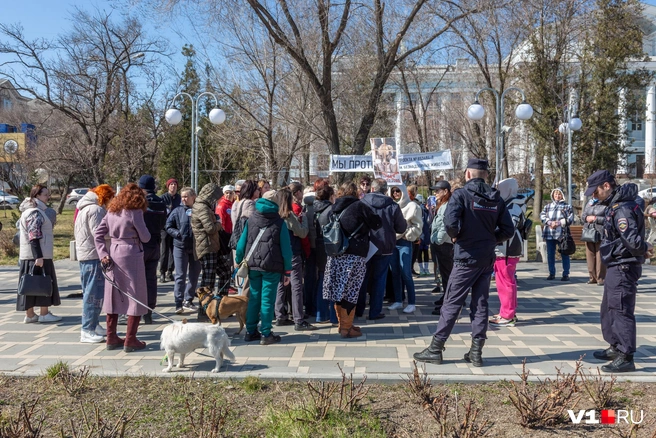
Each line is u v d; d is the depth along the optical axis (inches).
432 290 381.4
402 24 607.8
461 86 1128.2
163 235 405.1
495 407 170.9
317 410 161.9
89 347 239.5
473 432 147.9
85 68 973.8
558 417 158.2
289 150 883.4
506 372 200.2
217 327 204.2
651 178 1037.2
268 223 238.1
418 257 451.8
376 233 279.1
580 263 524.4
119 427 153.7
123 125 959.0
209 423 156.4
